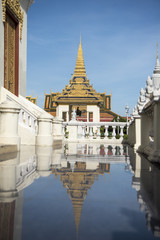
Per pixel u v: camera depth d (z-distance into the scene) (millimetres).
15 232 1934
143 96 9070
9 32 15734
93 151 10117
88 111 58938
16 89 17031
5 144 8258
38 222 2143
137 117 11023
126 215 2330
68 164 5840
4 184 3578
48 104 76750
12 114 8953
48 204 2652
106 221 2184
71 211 2436
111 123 20031
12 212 2385
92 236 1870
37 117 12250
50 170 4875
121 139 19703
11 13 15430
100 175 4406
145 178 4148
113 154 8680
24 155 7688
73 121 19859
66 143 17594
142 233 1929
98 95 59500
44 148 10953
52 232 1941
